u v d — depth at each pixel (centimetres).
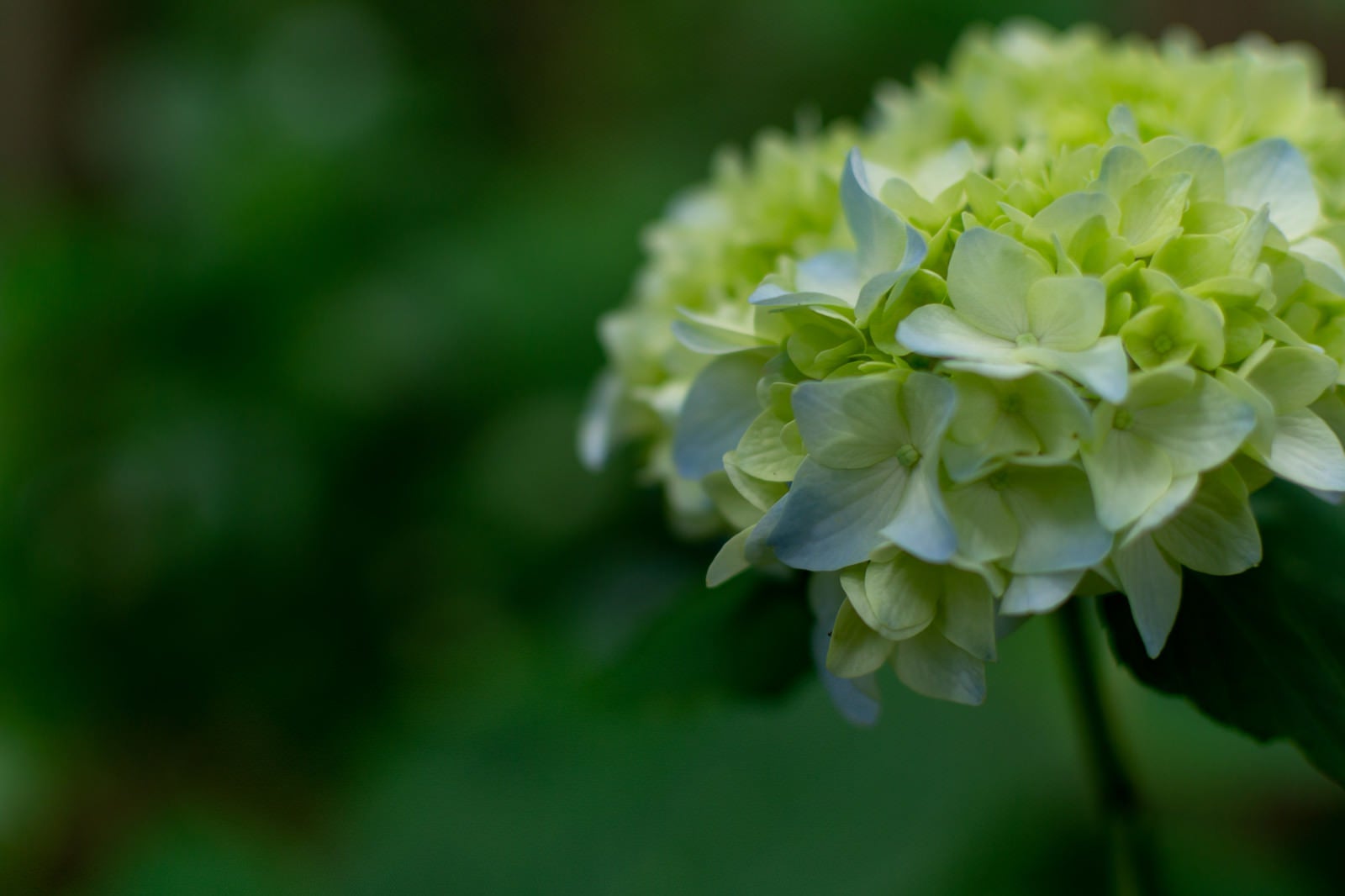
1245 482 53
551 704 72
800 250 57
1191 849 69
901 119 60
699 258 59
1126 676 82
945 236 53
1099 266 53
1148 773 82
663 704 60
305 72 147
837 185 57
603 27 210
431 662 119
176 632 119
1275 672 55
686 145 169
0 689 119
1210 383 52
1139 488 52
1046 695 78
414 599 123
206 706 122
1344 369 53
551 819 69
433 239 140
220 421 120
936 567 53
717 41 193
